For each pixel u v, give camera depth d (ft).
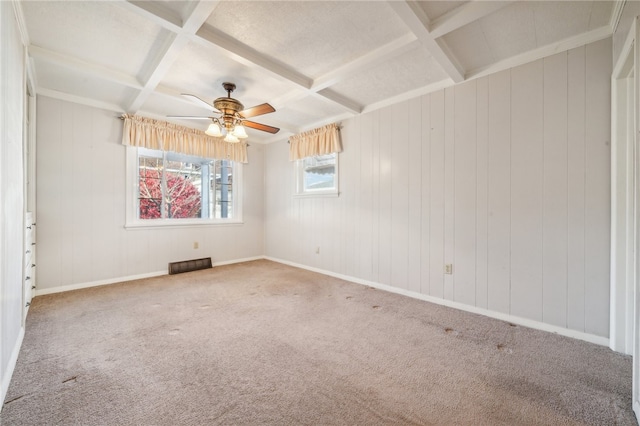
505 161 7.99
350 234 12.29
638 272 4.36
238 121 9.75
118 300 9.44
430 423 4.18
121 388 4.89
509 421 4.22
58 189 10.27
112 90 10.14
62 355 5.92
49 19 6.32
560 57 7.08
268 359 5.89
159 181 13.38
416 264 9.98
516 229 7.83
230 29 6.59
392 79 9.14
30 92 9.19
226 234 15.52
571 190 6.98
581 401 4.66
